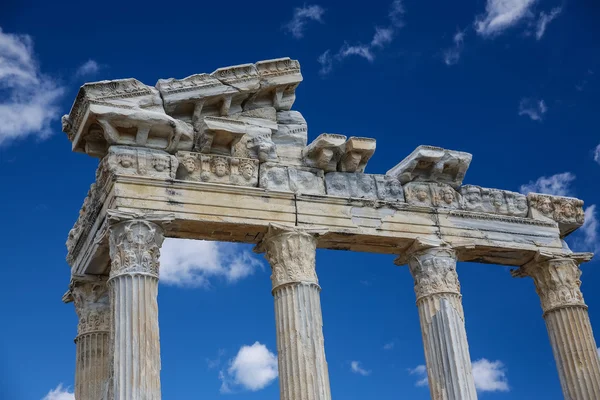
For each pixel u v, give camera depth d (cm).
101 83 2803
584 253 3416
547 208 3419
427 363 3058
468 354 3033
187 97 2933
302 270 2903
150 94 2878
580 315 3309
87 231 3055
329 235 3020
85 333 3088
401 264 3238
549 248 3362
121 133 2852
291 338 2811
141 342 2606
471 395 2962
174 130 2870
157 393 2586
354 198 3075
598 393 3200
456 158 3247
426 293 3106
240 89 3023
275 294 2898
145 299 2664
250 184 2961
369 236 3066
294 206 2986
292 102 3177
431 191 3238
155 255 2745
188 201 2844
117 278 2678
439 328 3050
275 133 3114
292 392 2756
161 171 2844
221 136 2950
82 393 3016
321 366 2800
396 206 3141
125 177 2783
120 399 2533
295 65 3141
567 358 3262
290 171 3050
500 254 3325
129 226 2725
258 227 2920
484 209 3312
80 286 3128
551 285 3347
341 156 3142
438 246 3144
